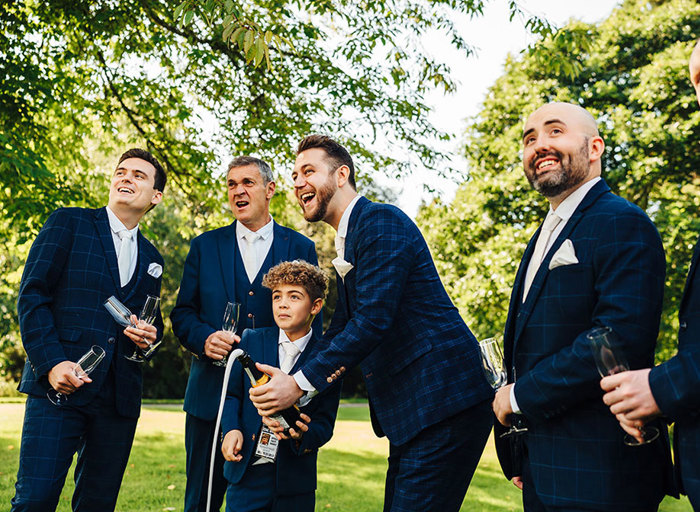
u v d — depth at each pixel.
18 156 5.39
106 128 7.98
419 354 2.26
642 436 1.65
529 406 1.85
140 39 7.36
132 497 4.81
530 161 2.04
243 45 3.59
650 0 14.25
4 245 8.94
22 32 6.81
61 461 2.66
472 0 6.88
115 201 3.01
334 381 2.20
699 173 11.36
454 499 2.26
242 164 3.32
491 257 11.20
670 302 10.49
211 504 3.09
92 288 2.84
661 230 10.66
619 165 11.40
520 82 12.61
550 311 1.91
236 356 2.33
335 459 7.33
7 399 17.67
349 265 2.36
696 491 1.54
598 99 11.95
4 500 4.42
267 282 2.91
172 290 18.48
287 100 7.79
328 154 2.46
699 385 1.49
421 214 9.55
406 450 2.28
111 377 2.86
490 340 2.09
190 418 3.15
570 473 1.82
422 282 2.34
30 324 2.69
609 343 1.66
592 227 1.88
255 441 2.69
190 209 8.73
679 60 11.05
